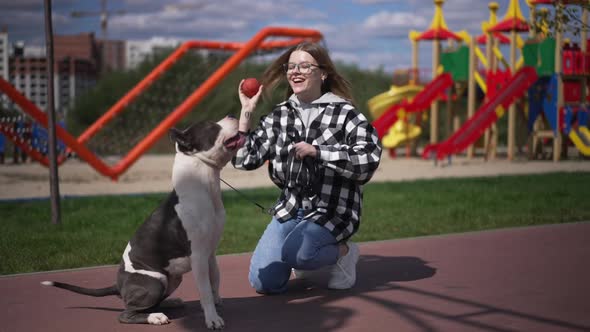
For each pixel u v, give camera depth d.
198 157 4.09
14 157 23.78
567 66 21.02
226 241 7.48
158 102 30.33
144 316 4.23
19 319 4.41
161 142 30.06
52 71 8.71
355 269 5.70
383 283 5.35
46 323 4.30
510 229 7.90
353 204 4.88
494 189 12.33
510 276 5.48
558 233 7.57
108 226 8.55
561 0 6.96
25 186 15.23
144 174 18.58
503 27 22.03
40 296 5.06
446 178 15.02
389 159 24.17
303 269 4.92
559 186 12.70
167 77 31.89
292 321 4.28
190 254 4.11
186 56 32.56
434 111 25.50
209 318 4.10
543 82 21.86
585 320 4.19
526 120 24.08
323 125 4.89
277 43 20.33
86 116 42.78
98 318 4.40
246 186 14.42
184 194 4.07
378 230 8.09
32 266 6.17
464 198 11.05
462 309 4.50
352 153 4.64
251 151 4.96
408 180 14.62
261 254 5.02
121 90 42.72
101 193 13.35
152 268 4.10
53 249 6.95
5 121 16.06
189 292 5.23
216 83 17.27
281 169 4.93
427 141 36.22
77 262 6.33
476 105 27.44
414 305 4.62
